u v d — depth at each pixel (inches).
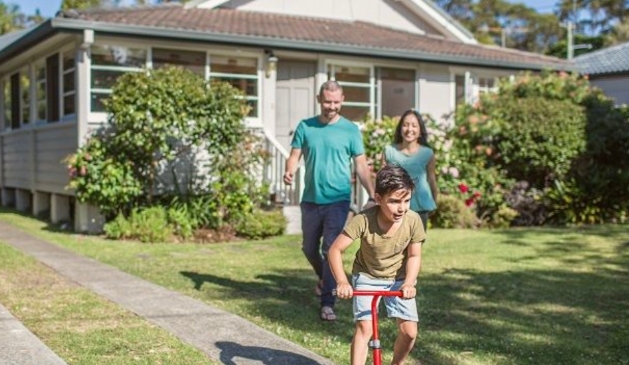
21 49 557.3
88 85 479.2
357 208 493.4
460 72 665.6
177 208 453.7
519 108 547.2
